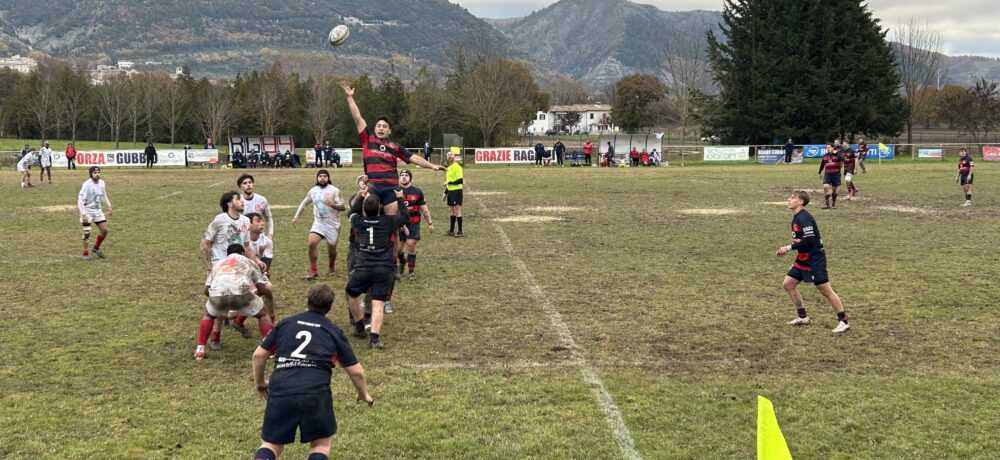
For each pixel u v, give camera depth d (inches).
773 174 1658.5
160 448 250.5
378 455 244.5
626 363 335.6
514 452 245.8
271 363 339.3
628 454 243.9
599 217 888.9
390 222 368.5
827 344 362.6
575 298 462.3
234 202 403.5
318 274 545.3
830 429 262.5
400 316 421.4
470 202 1084.5
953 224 790.5
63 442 254.1
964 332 379.9
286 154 2198.6
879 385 305.1
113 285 507.8
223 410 283.1
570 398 292.7
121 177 1643.7
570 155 2299.5
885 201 1033.5
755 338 373.4
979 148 2217.0
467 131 2999.5
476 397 294.4
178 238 729.0
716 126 2844.5
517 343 367.2
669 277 526.0
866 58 2625.5
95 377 320.2
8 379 315.9
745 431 261.4
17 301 458.9
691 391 299.7
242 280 347.3
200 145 3501.5
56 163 2114.9
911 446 248.5
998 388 300.5
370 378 316.8
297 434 258.8
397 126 3026.6
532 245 677.9
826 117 2620.6
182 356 350.6
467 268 565.9
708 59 2906.0
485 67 2992.1
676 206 1003.3
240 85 3727.9
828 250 632.4
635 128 4382.4
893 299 450.3
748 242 683.4
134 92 3508.9
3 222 844.6
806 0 2662.4
